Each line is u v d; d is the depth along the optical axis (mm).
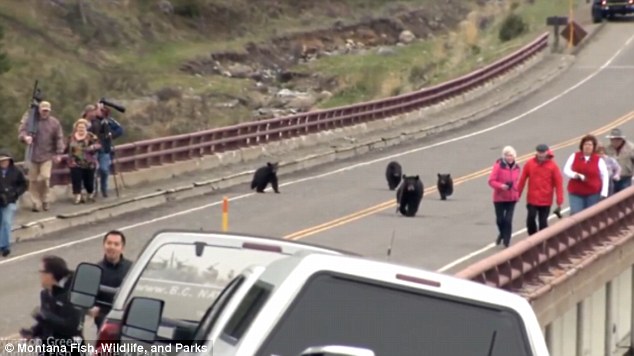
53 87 170750
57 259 31750
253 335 18016
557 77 173500
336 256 19031
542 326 48656
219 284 25734
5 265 64500
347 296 18500
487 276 43594
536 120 141875
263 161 107188
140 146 93125
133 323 23531
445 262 64625
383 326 18516
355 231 75875
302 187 97250
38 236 73875
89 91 178375
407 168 107438
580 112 146375
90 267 28391
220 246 26125
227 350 18734
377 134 125688
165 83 199000
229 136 105875
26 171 78188
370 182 99938
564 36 191125
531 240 49688
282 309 18188
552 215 80688
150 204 86875
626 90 161250
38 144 77000
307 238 73000
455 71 190000
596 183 64750
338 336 18312
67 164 82000
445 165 109250
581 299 54531
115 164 88500
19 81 167625
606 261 58688
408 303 18703
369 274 18625
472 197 91125
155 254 26656
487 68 159500
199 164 99562
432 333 18656
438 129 133750
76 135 80875
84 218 78625
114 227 77938
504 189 68375
